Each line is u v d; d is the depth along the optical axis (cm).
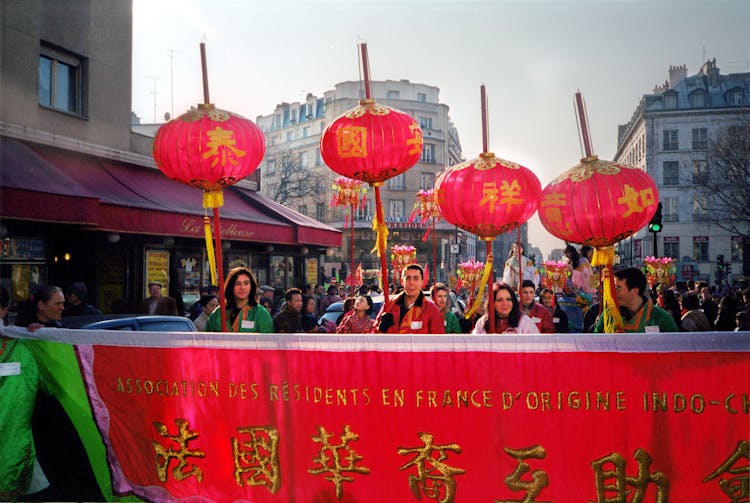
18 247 1139
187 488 419
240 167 476
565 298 1034
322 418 396
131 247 1347
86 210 1053
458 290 1595
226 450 412
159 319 686
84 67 1341
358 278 848
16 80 1155
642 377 359
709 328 734
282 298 1719
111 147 1384
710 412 352
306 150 5903
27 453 446
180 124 472
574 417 366
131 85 1458
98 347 440
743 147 2977
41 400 459
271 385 405
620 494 361
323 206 5478
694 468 353
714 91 4762
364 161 469
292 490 400
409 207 5762
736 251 4394
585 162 441
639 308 491
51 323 551
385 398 388
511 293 525
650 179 429
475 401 377
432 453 381
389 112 477
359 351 392
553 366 369
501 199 444
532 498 369
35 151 1177
